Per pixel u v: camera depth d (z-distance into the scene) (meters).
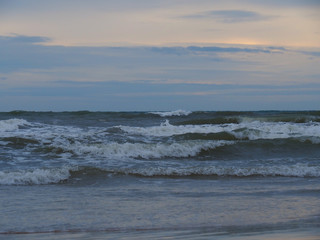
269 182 11.53
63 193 9.87
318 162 15.41
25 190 10.20
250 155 17.14
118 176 12.08
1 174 11.45
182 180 11.83
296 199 9.05
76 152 15.87
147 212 7.80
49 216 7.47
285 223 6.74
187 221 7.07
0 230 6.52
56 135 18.67
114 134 20.25
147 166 14.22
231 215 7.49
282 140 18.84
